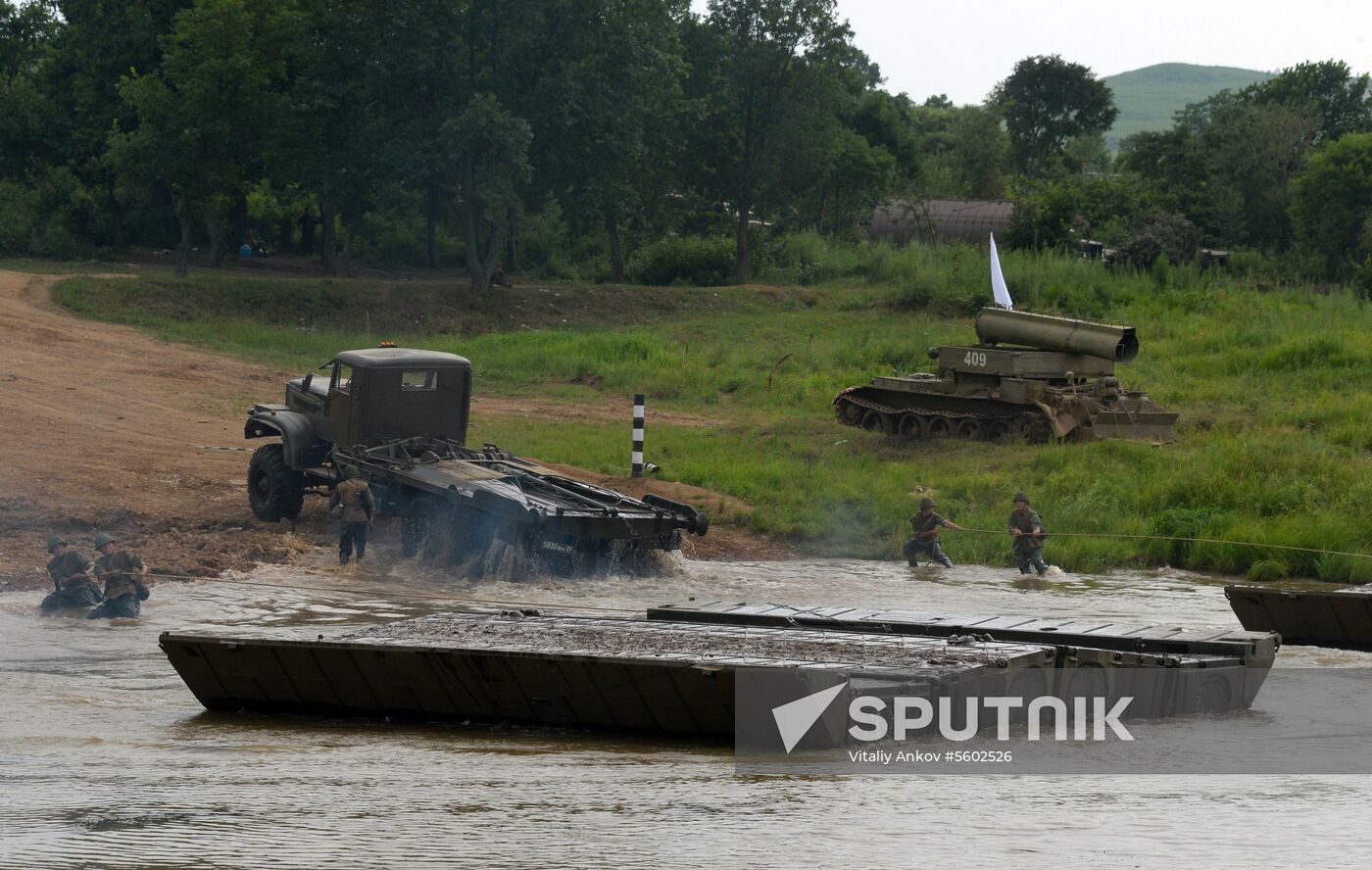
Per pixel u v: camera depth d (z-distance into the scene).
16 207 147.25
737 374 90.38
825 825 16.73
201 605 35.69
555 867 14.81
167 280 113.56
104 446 56.66
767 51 149.38
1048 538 49.19
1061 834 16.28
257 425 49.69
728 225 167.62
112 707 25.38
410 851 15.49
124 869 14.85
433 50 123.75
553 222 181.62
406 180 125.56
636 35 130.25
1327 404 68.94
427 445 45.94
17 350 79.81
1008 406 64.69
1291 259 156.62
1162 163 190.62
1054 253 128.88
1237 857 15.04
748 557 47.12
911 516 49.12
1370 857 15.13
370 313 117.44
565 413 77.88
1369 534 48.09
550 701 23.58
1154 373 81.81
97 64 150.00
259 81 121.38
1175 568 47.03
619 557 42.28
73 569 34.53
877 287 134.25
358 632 26.77
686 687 22.30
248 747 22.23
